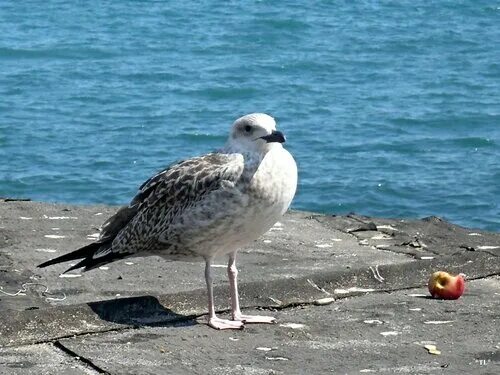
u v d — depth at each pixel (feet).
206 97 108.06
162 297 24.04
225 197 22.45
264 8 169.48
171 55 132.77
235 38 146.10
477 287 25.82
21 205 33.65
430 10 173.37
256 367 20.53
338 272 25.82
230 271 23.63
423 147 84.48
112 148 83.10
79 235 30.32
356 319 23.40
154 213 23.25
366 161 79.05
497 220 64.69
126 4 172.55
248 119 22.72
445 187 71.31
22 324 22.47
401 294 25.32
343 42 144.66
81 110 98.37
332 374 20.16
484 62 131.13
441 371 20.24
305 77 120.37
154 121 94.68
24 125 90.33
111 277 26.43
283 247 29.22
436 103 104.12
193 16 162.91
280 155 22.84
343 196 69.46
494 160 79.92
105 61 127.54
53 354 21.47
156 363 20.74
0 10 166.50
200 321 23.38
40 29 150.71
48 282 25.98
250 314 23.91
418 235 30.76
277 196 22.70
